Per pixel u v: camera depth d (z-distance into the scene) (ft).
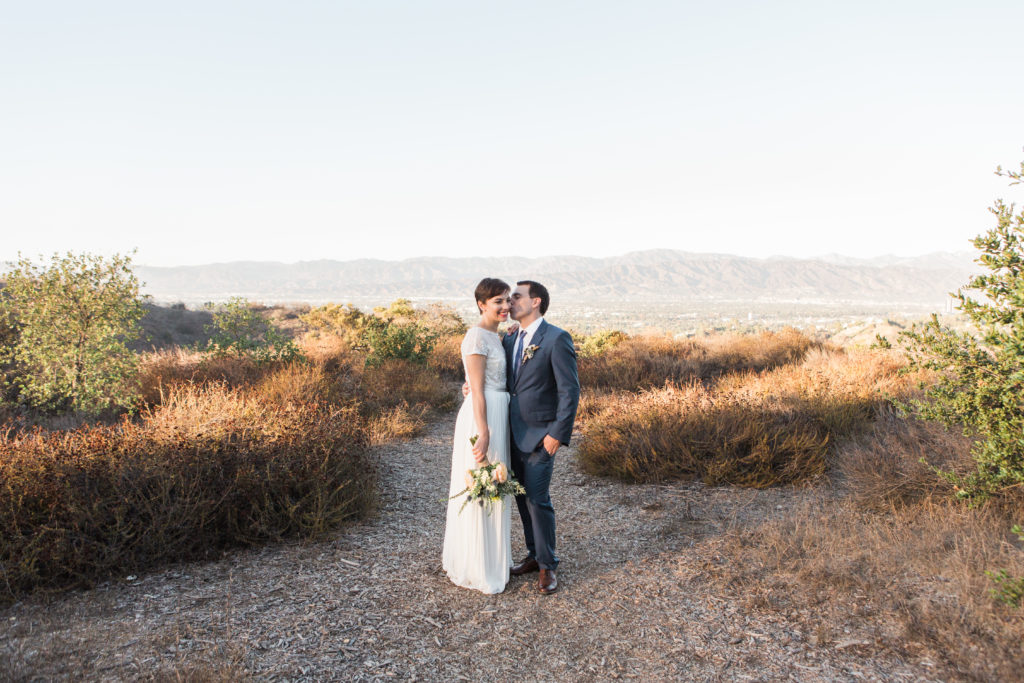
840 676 8.16
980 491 10.55
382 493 17.26
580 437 23.84
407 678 8.33
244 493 13.39
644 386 33.40
